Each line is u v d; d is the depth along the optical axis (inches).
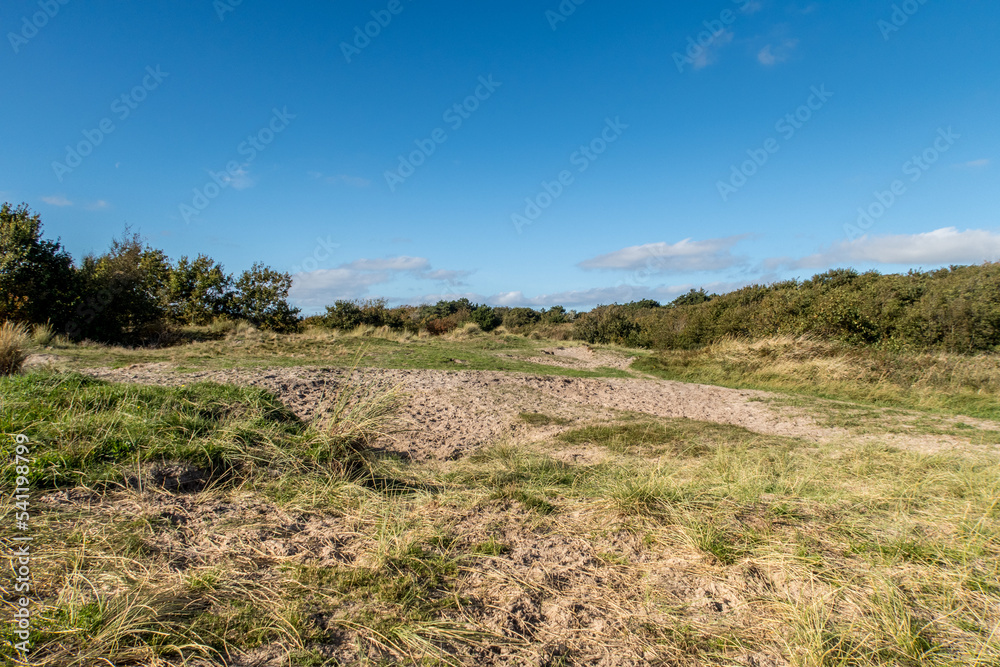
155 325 722.2
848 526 158.9
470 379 456.1
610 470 223.9
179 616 99.3
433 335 1019.3
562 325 1294.3
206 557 122.7
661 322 1037.8
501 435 310.7
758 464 220.8
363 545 136.6
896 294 707.4
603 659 97.3
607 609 114.5
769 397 466.3
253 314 911.0
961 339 619.8
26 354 360.8
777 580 128.0
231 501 154.9
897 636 103.1
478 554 136.0
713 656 99.5
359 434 215.6
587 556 139.9
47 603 97.3
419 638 97.5
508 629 104.3
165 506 143.7
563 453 272.7
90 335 628.4
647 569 133.6
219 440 185.9
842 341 655.8
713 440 303.6
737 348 674.2
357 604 109.0
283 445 203.9
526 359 702.5
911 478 209.3
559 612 111.6
